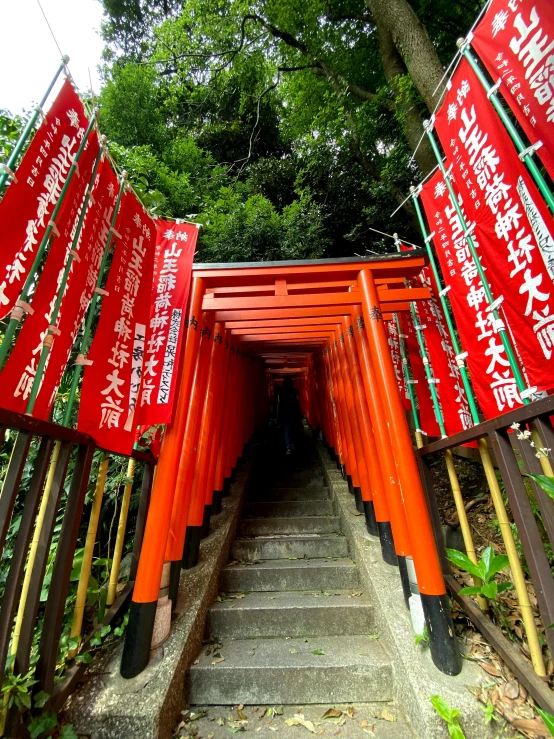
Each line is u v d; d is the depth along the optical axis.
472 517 3.12
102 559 2.40
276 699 2.12
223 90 11.73
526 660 1.68
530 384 1.73
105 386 1.95
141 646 1.96
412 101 5.45
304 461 6.62
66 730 1.60
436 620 1.96
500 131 1.76
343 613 2.66
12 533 2.66
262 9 9.06
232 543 3.69
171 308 2.57
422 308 3.36
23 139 1.41
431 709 1.70
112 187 2.14
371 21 7.61
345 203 8.91
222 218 7.14
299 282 3.30
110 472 3.05
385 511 3.08
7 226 1.31
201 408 3.16
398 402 2.54
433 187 2.54
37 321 1.44
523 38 1.54
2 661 1.22
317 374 7.32
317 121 7.93
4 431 1.21
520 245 1.71
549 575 1.40
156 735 1.68
